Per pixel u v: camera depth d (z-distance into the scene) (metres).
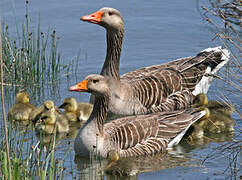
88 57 19.92
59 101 17.09
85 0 24.30
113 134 13.60
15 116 15.88
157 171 12.67
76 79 18.42
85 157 13.48
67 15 22.72
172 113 14.74
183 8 23.39
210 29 20.95
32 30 21.31
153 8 23.59
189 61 17.73
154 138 13.96
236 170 12.48
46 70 19.20
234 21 18.75
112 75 15.76
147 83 16.38
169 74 16.91
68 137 14.96
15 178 10.68
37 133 15.03
